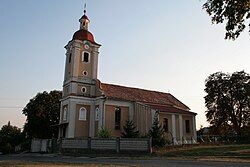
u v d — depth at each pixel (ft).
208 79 191.42
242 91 176.04
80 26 162.20
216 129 187.42
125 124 143.43
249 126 174.50
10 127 255.50
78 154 111.34
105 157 96.37
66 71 156.66
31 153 138.00
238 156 84.17
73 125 141.28
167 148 111.65
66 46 159.94
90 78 153.48
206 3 46.11
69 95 144.56
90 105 148.97
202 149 104.94
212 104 187.62
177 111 149.59
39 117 193.06
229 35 45.83
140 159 84.12
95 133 144.46
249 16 44.27
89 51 156.87
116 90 158.81
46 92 204.54
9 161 73.56
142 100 158.71
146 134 130.93
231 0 44.11
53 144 130.31
